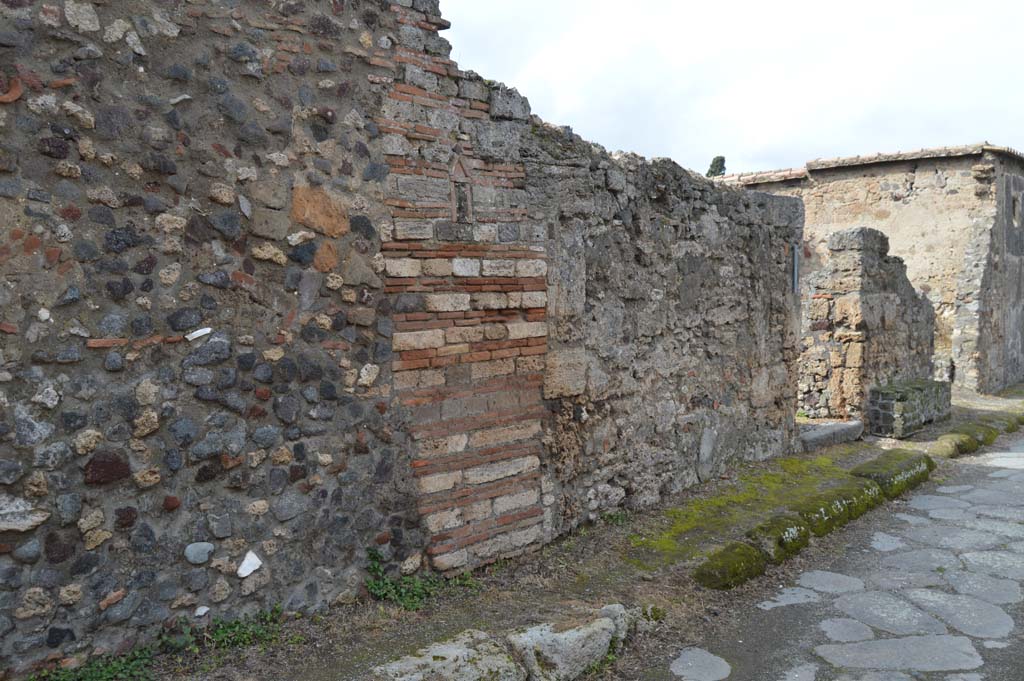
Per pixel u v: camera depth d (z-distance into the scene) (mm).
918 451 7848
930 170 13234
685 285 5820
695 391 5984
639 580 4125
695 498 5668
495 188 4176
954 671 3451
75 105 2746
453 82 3965
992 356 13656
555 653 3258
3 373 2596
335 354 3502
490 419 4172
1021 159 13578
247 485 3219
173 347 3002
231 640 3109
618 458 5168
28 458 2654
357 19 3562
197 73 3061
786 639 3801
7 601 2623
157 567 2973
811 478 6348
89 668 2781
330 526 3504
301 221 3369
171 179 2990
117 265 2855
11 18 2607
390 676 2840
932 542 5301
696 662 3533
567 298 4625
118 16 2850
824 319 9039
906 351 10203
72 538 2756
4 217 2600
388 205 3674
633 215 5254
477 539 4109
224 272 3139
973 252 12977
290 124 3332
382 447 3689
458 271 3977
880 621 4008
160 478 2973
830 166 13766
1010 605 4207
